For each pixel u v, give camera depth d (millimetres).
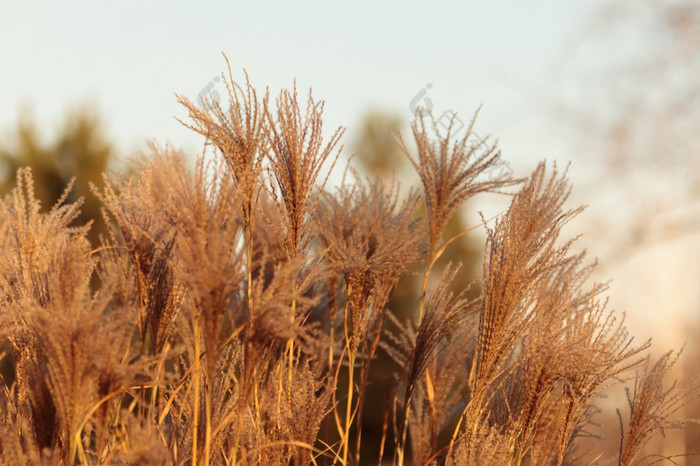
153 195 2191
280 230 2482
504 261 2434
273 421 2342
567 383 2436
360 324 2760
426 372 3006
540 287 2521
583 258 2771
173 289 2439
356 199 3010
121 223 2465
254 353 2020
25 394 2213
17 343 2273
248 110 2195
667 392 2639
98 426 1887
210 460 2281
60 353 1801
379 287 2928
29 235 2402
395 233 2922
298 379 2498
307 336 2090
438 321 2785
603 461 3059
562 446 2521
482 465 2342
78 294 1888
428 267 3023
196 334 2053
